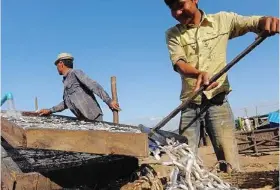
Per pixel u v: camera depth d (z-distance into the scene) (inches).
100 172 139.6
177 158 125.3
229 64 139.4
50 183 126.9
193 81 177.6
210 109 177.9
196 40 175.6
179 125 185.9
